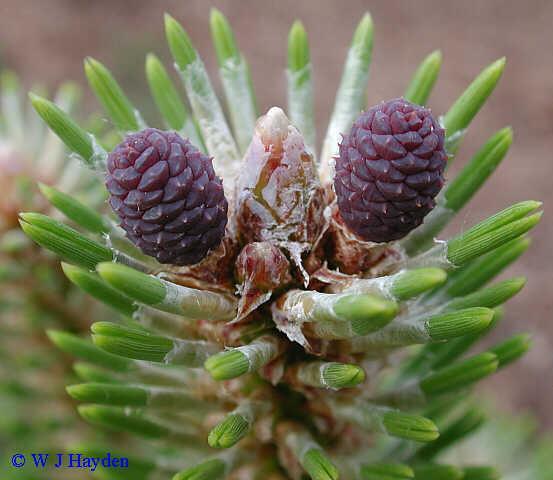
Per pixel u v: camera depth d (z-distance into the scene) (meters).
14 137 0.19
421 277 0.13
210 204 0.14
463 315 0.14
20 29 0.47
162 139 0.14
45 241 0.14
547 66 0.46
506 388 0.34
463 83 0.45
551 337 0.35
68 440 0.19
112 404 0.15
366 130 0.14
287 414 0.16
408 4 0.49
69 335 0.15
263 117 0.15
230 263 0.15
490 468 0.15
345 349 0.15
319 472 0.14
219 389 0.16
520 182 0.40
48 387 0.19
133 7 0.48
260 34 0.48
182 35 0.15
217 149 0.15
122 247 0.15
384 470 0.15
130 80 0.44
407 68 0.46
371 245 0.15
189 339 0.15
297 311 0.14
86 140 0.15
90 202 0.18
